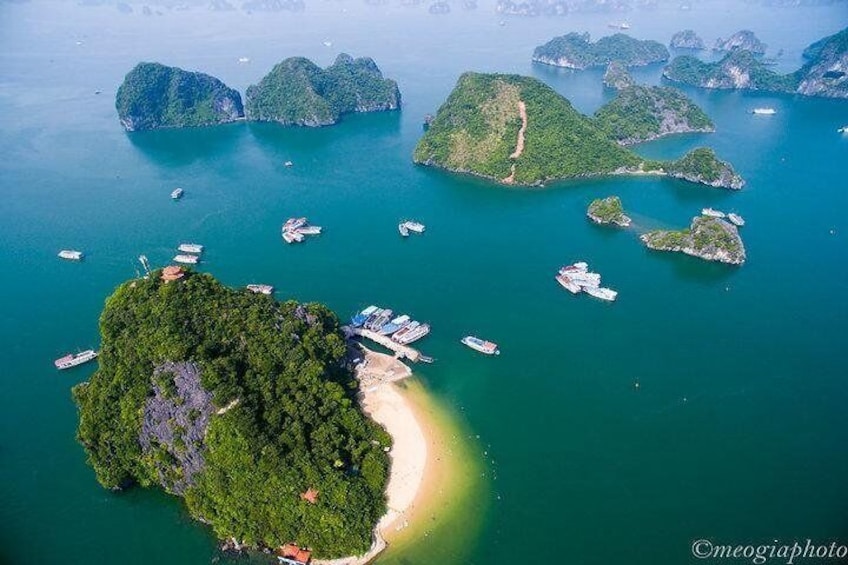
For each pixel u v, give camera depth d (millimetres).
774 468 123625
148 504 115375
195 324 122062
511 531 109812
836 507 114938
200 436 109938
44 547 107625
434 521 111625
